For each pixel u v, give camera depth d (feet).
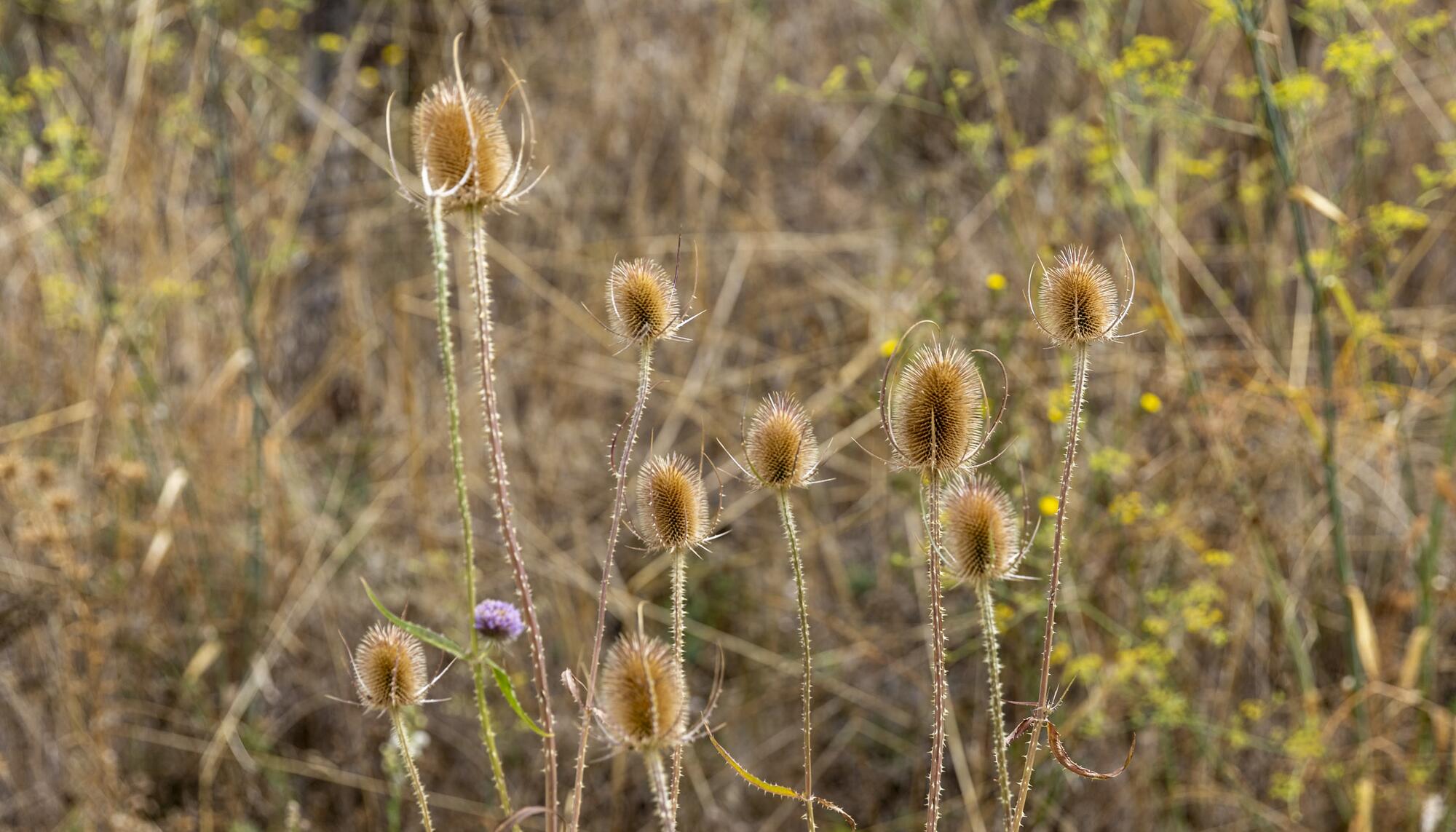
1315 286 14.24
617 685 5.50
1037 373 15.97
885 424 6.43
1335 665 17.08
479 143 6.20
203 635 17.57
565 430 19.69
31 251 18.90
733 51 22.29
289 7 21.49
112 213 18.61
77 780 15.40
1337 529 14.42
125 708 16.58
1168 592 15.20
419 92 21.18
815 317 20.40
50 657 16.42
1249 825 15.78
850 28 23.90
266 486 18.25
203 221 20.49
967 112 22.91
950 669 17.33
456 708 17.25
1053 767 15.33
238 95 20.67
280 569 17.85
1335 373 14.87
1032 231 17.90
